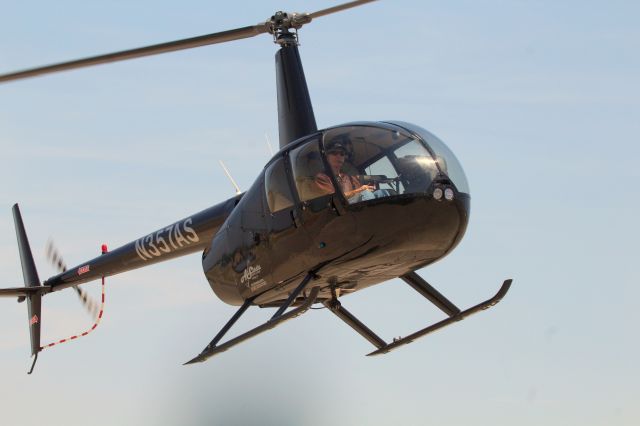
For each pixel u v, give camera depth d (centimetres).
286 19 6019
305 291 5281
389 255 4869
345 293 5500
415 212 4684
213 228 6284
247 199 5353
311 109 5978
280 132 6044
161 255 6756
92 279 7444
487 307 5438
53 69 5894
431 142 4850
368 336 5756
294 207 4947
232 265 5534
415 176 4703
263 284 5338
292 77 6000
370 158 4759
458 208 4753
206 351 5284
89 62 5925
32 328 7744
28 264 8144
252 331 5091
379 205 4684
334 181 4759
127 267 7088
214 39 6050
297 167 4919
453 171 4806
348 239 4788
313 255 4947
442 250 4953
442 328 5616
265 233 5178
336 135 4866
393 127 4862
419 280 5556
